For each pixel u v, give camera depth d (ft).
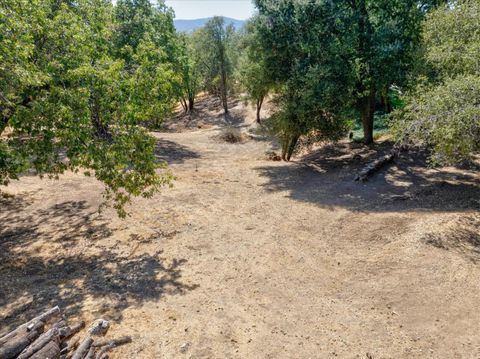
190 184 56.59
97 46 40.40
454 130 30.96
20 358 17.33
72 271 30.22
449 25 44.06
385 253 32.65
